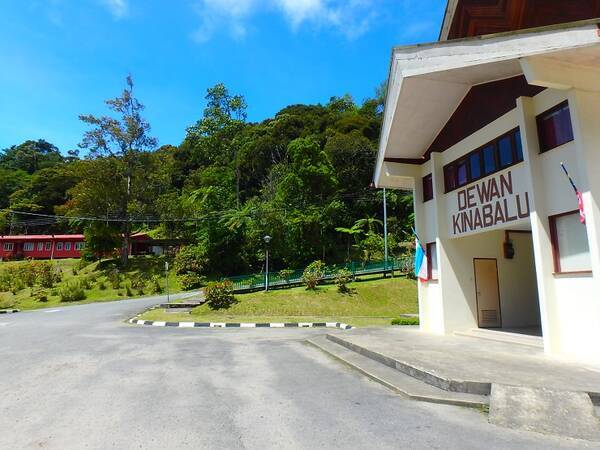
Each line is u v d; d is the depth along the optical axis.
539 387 5.50
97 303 29.61
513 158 9.60
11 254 56.56
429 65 9.25
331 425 4.74
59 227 64.69
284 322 18.36
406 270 28.47
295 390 6.35
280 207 39.00
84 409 5.34
